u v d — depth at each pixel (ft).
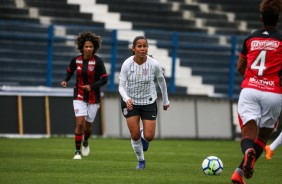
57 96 204.13
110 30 222.28
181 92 247.91
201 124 222.28
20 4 247.91
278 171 111.96
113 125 211.00
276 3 81.56
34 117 200.23
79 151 127.95
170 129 217.36
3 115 196.34
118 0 267.39
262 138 83.82
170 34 234.58
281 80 81.15
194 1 281.95
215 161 99.30
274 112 81.56
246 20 288.51
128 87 103.30
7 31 217.97
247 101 81.10
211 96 225.76
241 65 84.17
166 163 123.34
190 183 87.04
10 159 120.16
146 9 271.49
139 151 105.29
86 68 127.24
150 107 103.45
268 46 80.89
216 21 281.95
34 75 226.38
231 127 226.79
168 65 250.37
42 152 142.51
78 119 126.72
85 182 84.89
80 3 259.19
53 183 82.99
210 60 253.65
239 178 81.00
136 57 102.17
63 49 228.43
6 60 224.53
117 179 89.25
